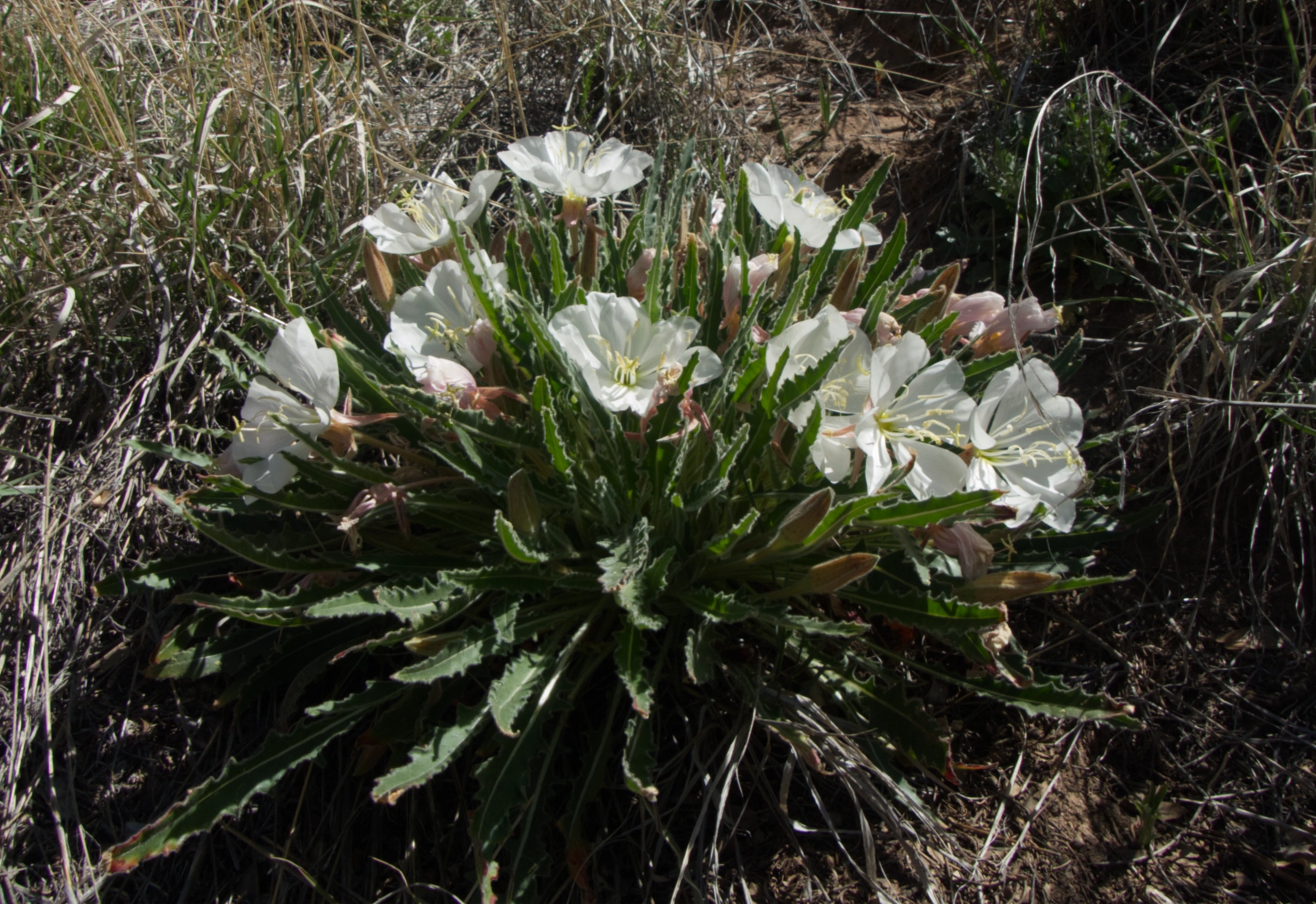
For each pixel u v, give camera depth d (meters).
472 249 0.51
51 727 0.49
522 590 0.43
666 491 0.43
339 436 0.45
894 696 0.46
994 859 0.46
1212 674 0.52
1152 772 0.49
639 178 0.51
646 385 0.43
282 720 0.47
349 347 0.47
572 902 0.45
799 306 0.48
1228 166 0.65
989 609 0.43
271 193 0.64
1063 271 0.68
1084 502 0.53
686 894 0.45
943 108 0.81
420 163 0.76
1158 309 0.61
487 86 0.80
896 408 0.44
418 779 0.39
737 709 0.48
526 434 0.46
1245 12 0.71
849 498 0.45
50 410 0.59
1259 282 0.58
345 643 0.49
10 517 0.55
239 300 0.59
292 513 0.52
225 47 0.68
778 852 0.46
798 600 0.49
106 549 0.54
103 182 0.63
